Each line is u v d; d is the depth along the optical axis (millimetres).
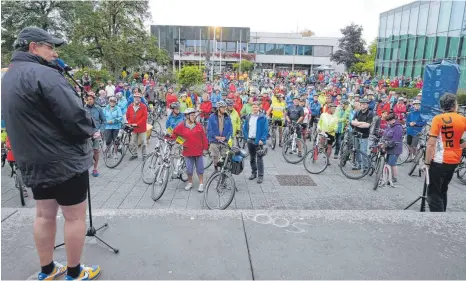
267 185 7371
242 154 6129
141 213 3691
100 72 21922
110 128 8773
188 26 55562
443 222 3605
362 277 2658
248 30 58094
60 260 2818
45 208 2424
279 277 2641
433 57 24375
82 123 2113
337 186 7391
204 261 2826
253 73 51000
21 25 25297
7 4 24703
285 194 6805
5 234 3184
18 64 2094
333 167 9023
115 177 7754
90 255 2877
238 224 3484
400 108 12391
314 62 63719
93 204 6105
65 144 2152
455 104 4539
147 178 7348
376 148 7953
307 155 8492
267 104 13344
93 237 3156
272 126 11180
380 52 33594
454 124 4465
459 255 2986
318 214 3762
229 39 58344
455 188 7422
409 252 3020
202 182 6926
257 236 3244
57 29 26891
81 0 27656
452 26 22109
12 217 3535
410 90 22406
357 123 8094
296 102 10422
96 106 8273
